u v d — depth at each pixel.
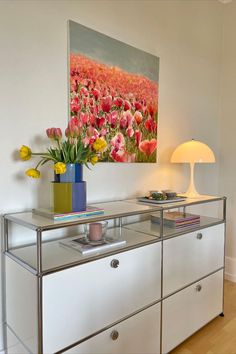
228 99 2.93
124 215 1.47
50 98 1.62
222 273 2.16
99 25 1.85
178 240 1.75
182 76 2.51
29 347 1.22
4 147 1.46
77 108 1.74
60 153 1.41
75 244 1.49
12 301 1.36
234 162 2.90
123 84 2.01
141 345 1.54
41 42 1.58
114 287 1.39
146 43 2.17
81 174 1.44
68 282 1.21
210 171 2.92
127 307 1.46
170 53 2.38
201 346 1.83
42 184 1.61
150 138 2.24
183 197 2.09
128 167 2.10
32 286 1.17
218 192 3.04
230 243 2.92
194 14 2.60
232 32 2.87
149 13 2.19
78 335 1.25
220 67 2.97
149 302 1.58
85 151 1.45
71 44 1.70
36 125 1.57
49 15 1.60
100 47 1.86
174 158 2.24
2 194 1.46
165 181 2.41
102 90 1.88
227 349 1.80
